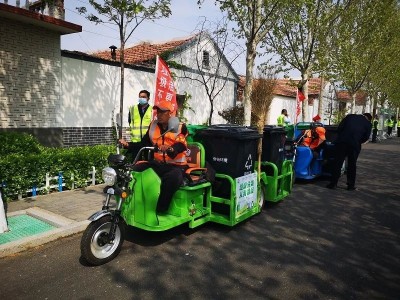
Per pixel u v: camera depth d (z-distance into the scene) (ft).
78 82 28.81
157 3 25.12
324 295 11.18
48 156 20.84
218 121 49.11
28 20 23.77
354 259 14.05
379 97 92.99
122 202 13.32
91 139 30.19
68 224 15.80
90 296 10.70
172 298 10.71
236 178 16.38
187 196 15.05
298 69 48.47
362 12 52.90
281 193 21.83
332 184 27.22
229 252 14.37
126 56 43.34
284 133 22.16
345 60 48.78
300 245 15.37
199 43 41.83
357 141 26.04
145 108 21.94
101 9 24.12
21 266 12.57
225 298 10.80
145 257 13.60
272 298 10.89
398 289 11.72
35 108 25.81
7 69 23.94
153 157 15.81
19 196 19.60
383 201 23.50
